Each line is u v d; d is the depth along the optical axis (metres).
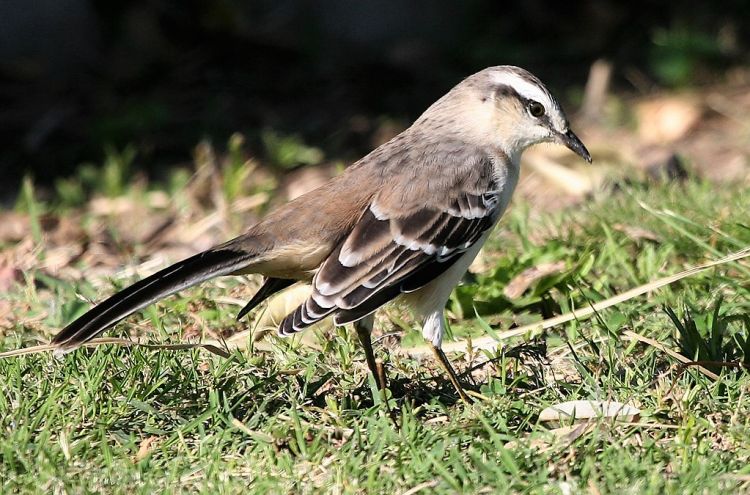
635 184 13.70
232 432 8.45
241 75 20.66
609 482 7.55
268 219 9.15
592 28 21.69
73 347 8.30
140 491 7.59
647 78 19.95
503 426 8.31
